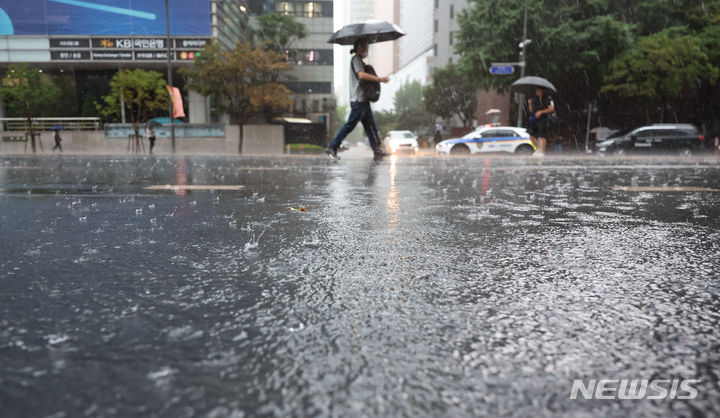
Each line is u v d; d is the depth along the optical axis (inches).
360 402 27.9
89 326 38.6
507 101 1471.5
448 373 31.7
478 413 26.9
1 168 281.0
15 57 1305.4
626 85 982.4
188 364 32.3
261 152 1229.7
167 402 27.4
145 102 1174.3
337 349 35.3
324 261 62.5
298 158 467.8
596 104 1216.2
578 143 1246.3
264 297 47.1
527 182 186.4
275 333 38.1
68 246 70.1
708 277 55.8
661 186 172.9
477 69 1047.6
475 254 67.2
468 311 43.7
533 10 958.4
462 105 2003.0
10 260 61.1
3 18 1290.6
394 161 365.4
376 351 35.0
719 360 33.9
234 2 1590.8
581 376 31.4
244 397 28.2
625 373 31.9
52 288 48.8
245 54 1129.4
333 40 319.3
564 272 57.7
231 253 66.6
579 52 1025.5
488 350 35.3
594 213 107.7
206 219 96.8
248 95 1150.3
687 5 1099.9
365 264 61.1
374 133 328.8
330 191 151.8
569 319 41.8
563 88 1191.6
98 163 349.4
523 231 85.4
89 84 1473.9
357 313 42.9
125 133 1192.2
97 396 27.9
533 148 828.0
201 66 1152.8
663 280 54.4
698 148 808.3
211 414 26.3
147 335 37.0
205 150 1214.3
